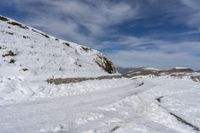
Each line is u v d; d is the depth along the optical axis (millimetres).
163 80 48812
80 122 12000
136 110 16594
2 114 13078
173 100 21266
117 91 25781
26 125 10867
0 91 21484
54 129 10523
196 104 19328
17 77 26891
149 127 12273
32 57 38062
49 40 56031
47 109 14914
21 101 18969
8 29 46688
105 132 10656
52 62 40844
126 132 11070
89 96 21516
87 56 63031
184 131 12562
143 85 34531
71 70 43094
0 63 31016
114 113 14711
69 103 17359
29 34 51188
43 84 26734
